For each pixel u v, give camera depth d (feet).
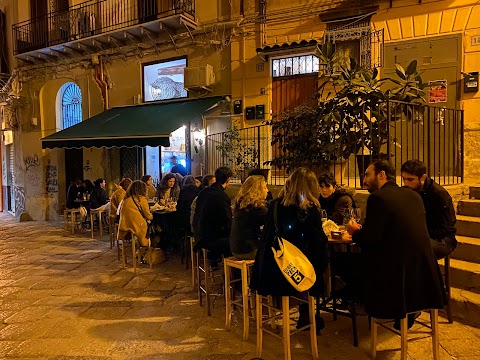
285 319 11.19
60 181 45.80
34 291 18.71
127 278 20.57
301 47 29.04
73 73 43.65
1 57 50.03
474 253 15.06
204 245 15.52
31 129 47.34
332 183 16.39
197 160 35.99
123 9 39.60
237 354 12.19
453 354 11.60
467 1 25.30
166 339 13.33
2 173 59.16
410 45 26.76
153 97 39.06
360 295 11.34
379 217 10.41
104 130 34.01
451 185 19.40
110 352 12.49
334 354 11.99
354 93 18.99
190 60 36.24
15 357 12.33
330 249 13.53
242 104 33.22
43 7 45.96
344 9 28.71
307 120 20.67
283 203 11.28
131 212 21.97
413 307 10.42
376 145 18.99
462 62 25.41
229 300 13.92
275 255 10.79
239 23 33.06
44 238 33.22
